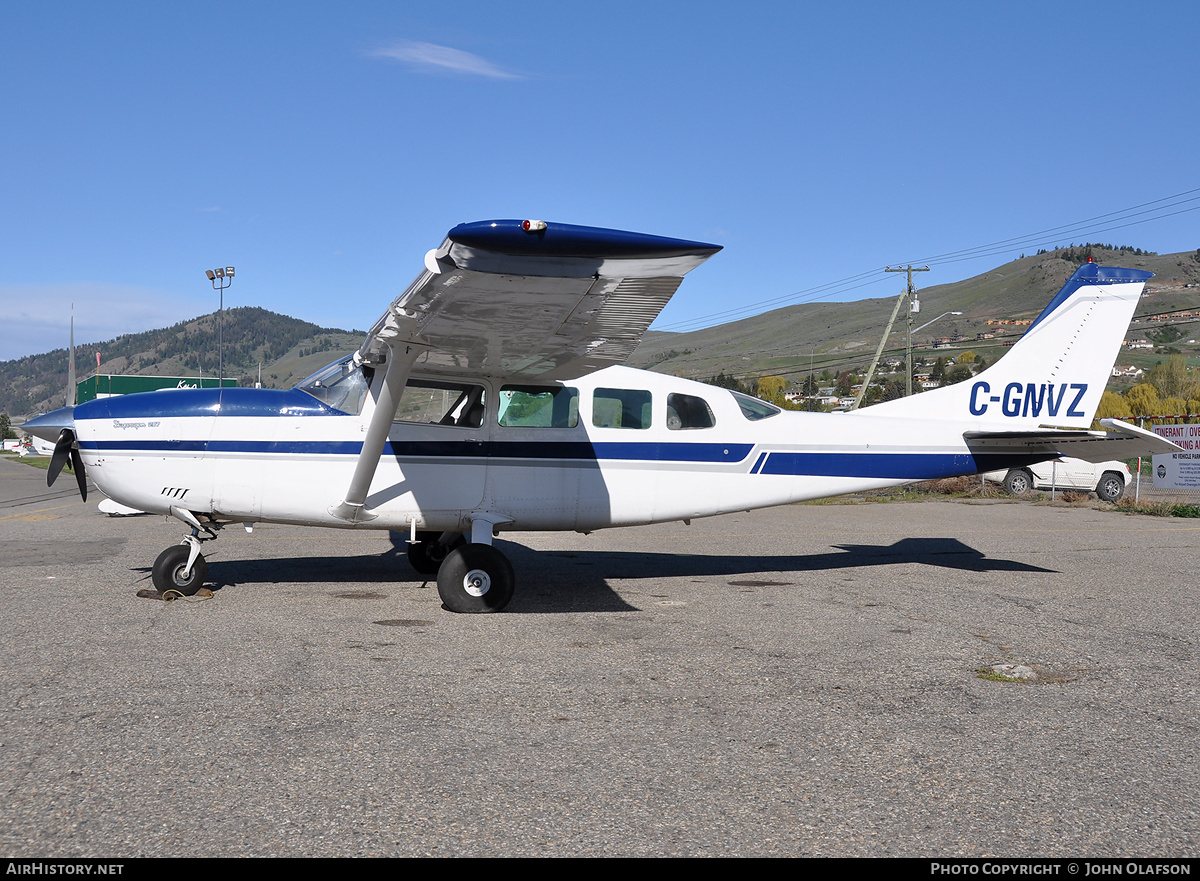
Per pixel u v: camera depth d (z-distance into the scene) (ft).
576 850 9.17
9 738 12.23
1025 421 29.68
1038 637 19.83
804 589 26.25
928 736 12.99
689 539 39.65
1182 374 294.66
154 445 23.36
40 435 24.30
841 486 27.89
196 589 23.59
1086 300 29.76
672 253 15.57
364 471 22.84
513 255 15.62
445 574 22.00
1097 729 13.42
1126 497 66.39
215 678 15.43
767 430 27.14
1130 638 19.79
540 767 11.51
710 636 19.67
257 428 23.68
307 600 23.35
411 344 20.99
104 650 17.34
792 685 15.70
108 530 41.45
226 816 9.85
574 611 22.56
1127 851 9.37
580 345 21.43
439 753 11.96
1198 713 14.28
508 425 24.91
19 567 28.86
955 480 72.95
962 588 26.58
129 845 9.11
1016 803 10.59
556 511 25.31
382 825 9.70
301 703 14.08
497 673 16.20
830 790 10.90
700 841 9.44
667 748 12.32
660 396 26.27
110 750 11.82
